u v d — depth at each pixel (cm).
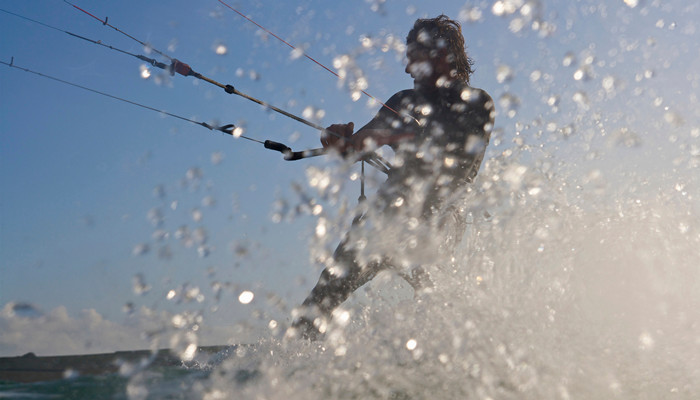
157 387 140
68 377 149
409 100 252
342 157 234
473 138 237
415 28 254
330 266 229
